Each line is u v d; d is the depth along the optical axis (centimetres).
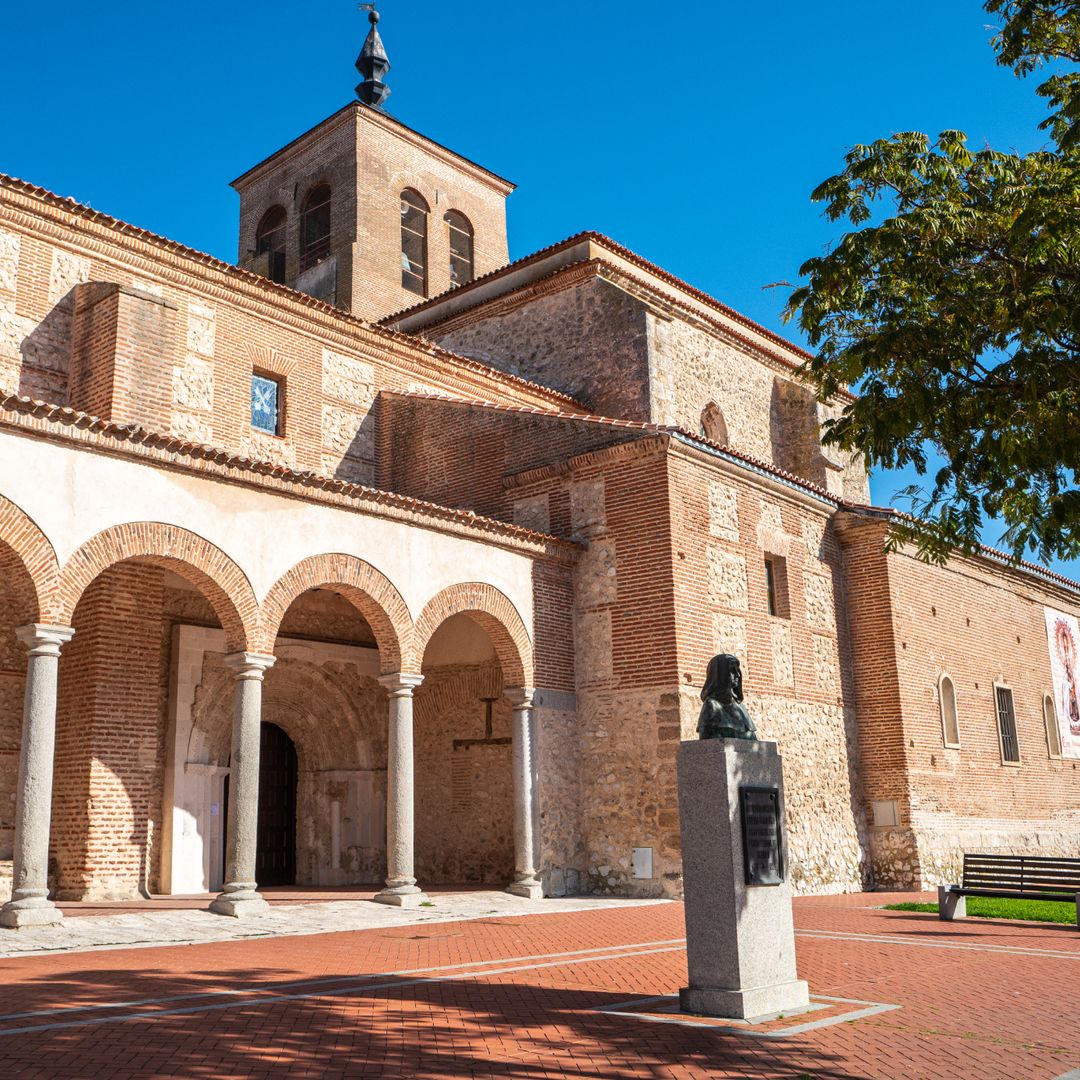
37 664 1302
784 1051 752
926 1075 691
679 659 1934
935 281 1020
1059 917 1677
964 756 2580
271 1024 801
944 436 1005
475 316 2944
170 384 1880
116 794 1703
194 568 1494
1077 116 973
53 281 1905
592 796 1980
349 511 1711
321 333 2328
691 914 900
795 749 2191
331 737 2217
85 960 1102
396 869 1677
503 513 2227
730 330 2977
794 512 2378
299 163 4084
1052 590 3288
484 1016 853
